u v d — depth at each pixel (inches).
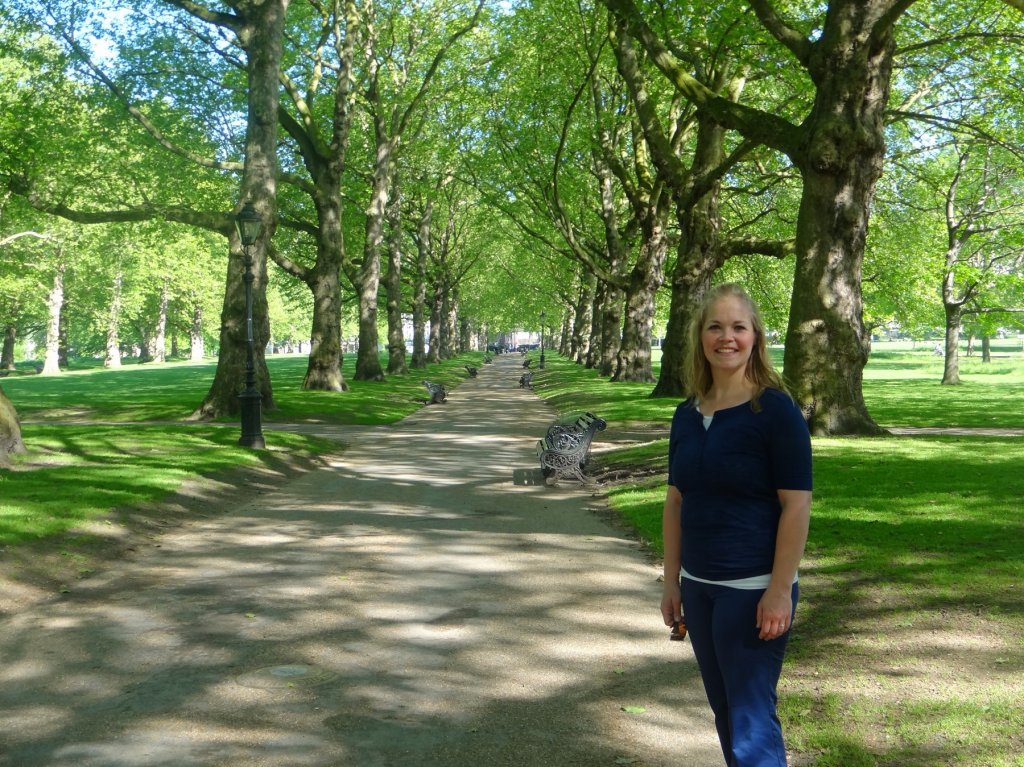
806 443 127.9
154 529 421.4
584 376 1902.1
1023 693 195.3
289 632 267.6
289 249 1926.7
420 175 1995.6
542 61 1317.7
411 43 1640.0
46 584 320.5
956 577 288.0
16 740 191.3
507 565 353.1
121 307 3016.7
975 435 697.6
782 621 125.3
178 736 193.2
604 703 212.2
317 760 181.5
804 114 974.4
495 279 3282.5
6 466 547.5
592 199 1798.7
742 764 123.7
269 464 632.4
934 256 1469.0
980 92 1068.5
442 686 223.3
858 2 625.9
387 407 1218.6
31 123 1118.4
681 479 133.3
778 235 1374.3
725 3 806.5
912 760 171.9
